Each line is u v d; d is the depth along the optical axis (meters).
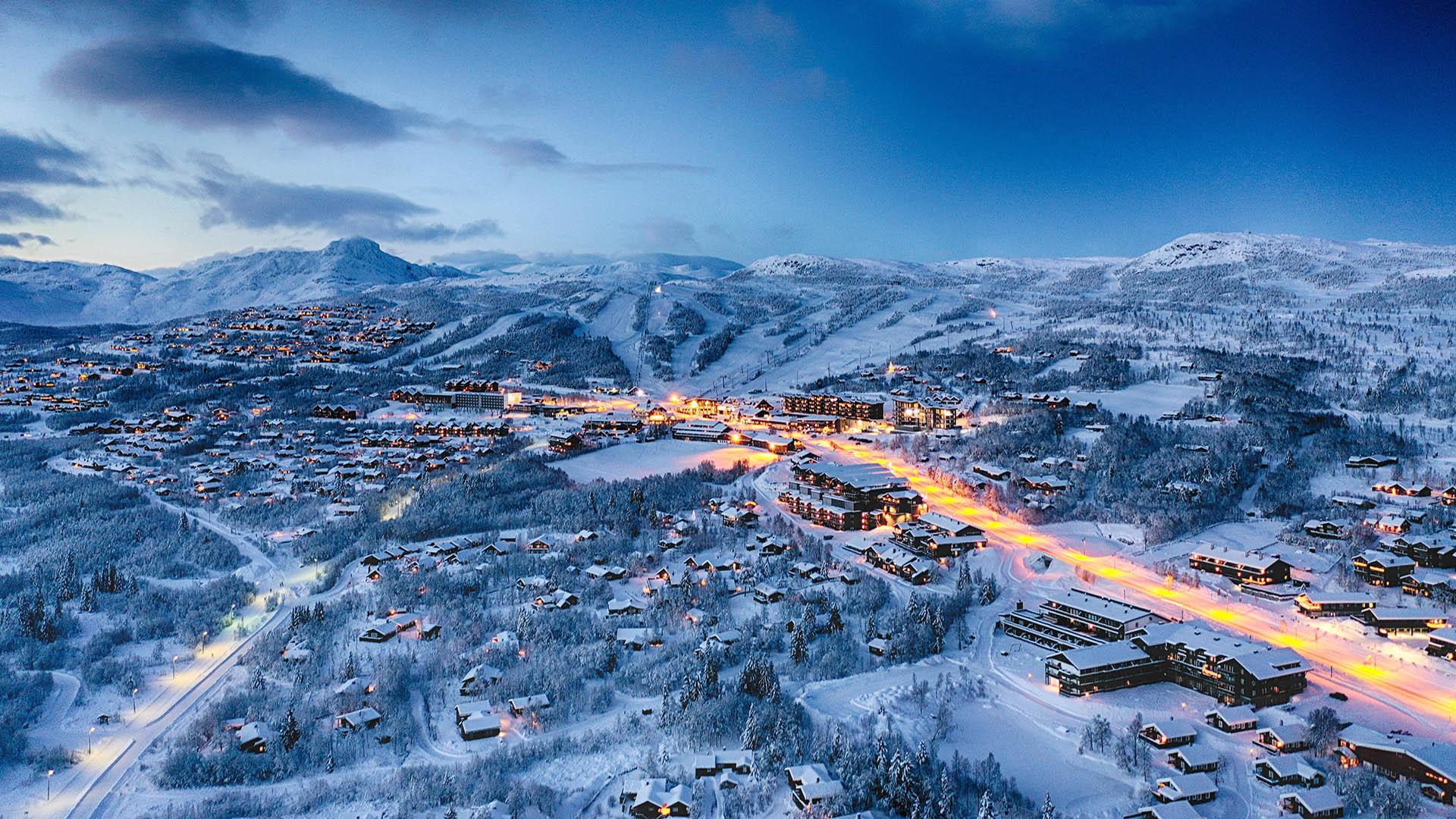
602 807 109.62
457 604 173.00
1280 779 113.31
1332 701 133.88
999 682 145.12
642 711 131.88
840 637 157.62
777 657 151.88
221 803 110.88
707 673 134.38
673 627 163.50
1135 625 155.75
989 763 116.44
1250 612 170.12
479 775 114.88
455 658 150.12
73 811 111.19
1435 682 139.75
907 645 153.75
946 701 136.50
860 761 111.31
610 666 146.62
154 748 127.50
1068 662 141.25
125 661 153.38
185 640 161.75
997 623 168.50
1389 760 112.75
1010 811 106.56
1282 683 133.50
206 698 142.50
